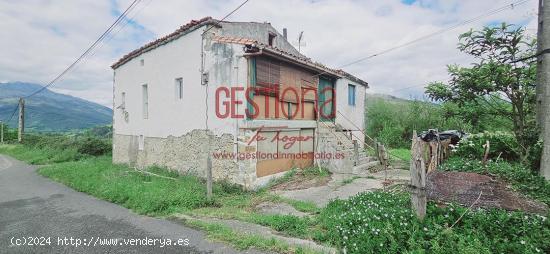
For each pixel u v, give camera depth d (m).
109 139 23.88
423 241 3.92
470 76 8.12
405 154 16.19
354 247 4.19
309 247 4.50
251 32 12.00
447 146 9.66
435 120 21.09
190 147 10.30
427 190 5.02
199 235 5.37
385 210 4.97
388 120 22.80
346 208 5.88
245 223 5.97
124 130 14.67
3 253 4.79
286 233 5.30
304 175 10.38
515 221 3.99
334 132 12.55
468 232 3.96
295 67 10.76
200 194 7.86
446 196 4.82
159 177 10.23
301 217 6.17
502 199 4.52
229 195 8.36
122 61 14.54
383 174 10.41
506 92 7.72
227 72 8.95
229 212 6.79
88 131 32.34
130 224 6.10
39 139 27.69
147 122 12.75
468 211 4.31
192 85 10.18
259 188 8.98
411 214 4.59
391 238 4.09
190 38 10.23
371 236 4.32
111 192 8.34
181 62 10.67
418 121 21.84
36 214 6.94
